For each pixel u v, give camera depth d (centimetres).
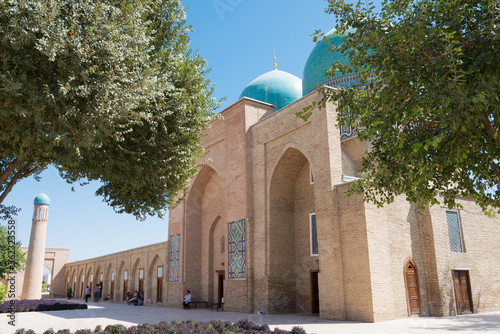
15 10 565
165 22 925
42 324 1328
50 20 596
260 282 1586
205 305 2045
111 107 668
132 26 718
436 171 686
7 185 926
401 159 645
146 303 2747
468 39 541
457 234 1486
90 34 645
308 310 1541
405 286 1302
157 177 900
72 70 643
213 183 2134
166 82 830
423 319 1239
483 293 1474
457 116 506
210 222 2120
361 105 675
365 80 712
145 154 861
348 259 1274
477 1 566
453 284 1387
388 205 1326
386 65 601
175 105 884
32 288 3588
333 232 1323
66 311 1956
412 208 1404
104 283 3650
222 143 1947
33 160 876
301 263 1612
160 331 823
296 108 1577
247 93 2281
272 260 1585
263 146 1714
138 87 713
